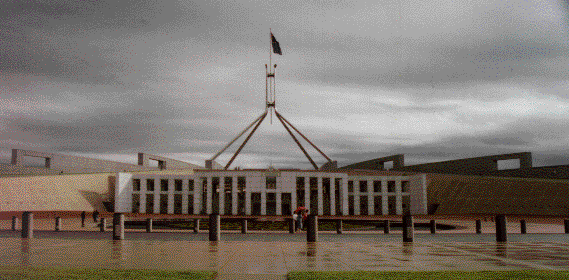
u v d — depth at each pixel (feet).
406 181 315.58
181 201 313.32
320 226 144.05
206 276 33.94
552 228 120.57
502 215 70.18
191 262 43.80
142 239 72.23
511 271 37.09
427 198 306.14
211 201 283.18
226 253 51.55
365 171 308.81
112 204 315.78
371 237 81.15
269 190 280.10
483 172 343.26
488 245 62.85
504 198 279.49
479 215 231.30
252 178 280.72
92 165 363.76
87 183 301.84
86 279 32.42
